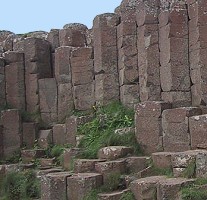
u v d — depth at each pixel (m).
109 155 17.12
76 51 22.83
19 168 19.64
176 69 18.91
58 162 20.14
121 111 20.27
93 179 15.28
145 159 16.23
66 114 22.92
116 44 21.47
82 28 25.03
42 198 16.31
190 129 16.27
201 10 18.33
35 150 21.34
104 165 15.95
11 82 23.92
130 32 20.67
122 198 14.34
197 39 18.36
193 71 18.73
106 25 21.50
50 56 24.61
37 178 18.00
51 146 21.97
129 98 20.52
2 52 26.23
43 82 23.67
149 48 19.77
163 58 19.44
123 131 18.42
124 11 20.89
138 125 17.88
